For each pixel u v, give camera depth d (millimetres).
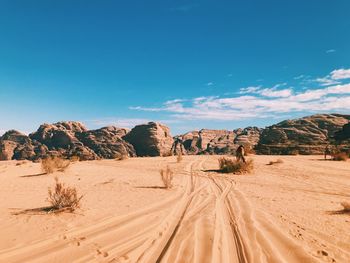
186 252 5492
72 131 134000
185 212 8609
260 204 9812
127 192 11727
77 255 5199
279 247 5809
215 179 16531
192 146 159125
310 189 13328
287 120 111438
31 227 6719
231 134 175375
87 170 20594
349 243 6090
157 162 29047
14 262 4859
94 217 7711
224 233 6629
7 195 10656
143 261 5070
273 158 33625
